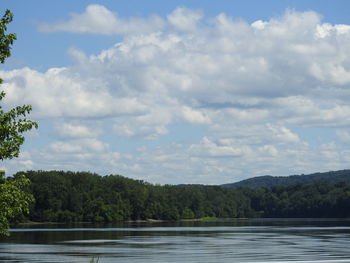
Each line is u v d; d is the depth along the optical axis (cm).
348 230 12875
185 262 5125
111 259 5519
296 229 13875
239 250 6631
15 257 5759
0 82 2625
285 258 5422
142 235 10912
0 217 2517
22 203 2622
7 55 2614
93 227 16612
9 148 2558
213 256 5762
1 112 2612
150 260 5369
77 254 6147
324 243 7919
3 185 2555
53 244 7919
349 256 5659
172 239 9338
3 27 2588
